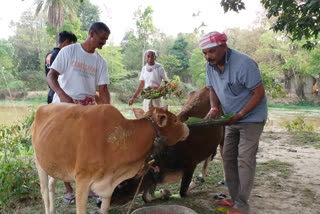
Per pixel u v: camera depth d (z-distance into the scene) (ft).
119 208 11.92
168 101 72.95
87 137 8.40
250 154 10.80
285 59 107.14
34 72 117.60
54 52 13.11
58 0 78.13
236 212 9.74
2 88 103.24
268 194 14.23
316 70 100.99
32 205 12.46
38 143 9.28
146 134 8.96
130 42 138.21
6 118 53.31
